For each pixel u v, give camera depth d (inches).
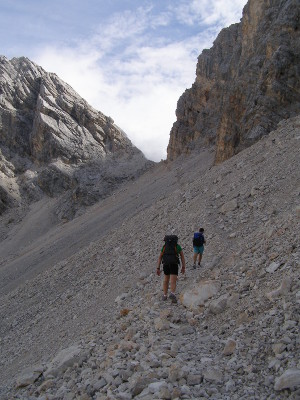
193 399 225.1
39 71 5949.8
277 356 243.4
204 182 1151.6
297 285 310.7
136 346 326.3
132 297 565.3
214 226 727.1
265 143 1129.4
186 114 3398.1
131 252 924.6
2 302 1203.2
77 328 570.9
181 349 298.4
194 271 538.0
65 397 293.0
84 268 1067.3
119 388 260.8
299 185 693.9
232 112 1695.4
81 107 5393.7
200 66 3383.4
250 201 757.9
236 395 224.7
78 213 3892.7
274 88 1434.5
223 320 336.8
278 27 1523.1
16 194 4653.1
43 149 5027.1
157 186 2390.5
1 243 3868.1
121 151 5132.9
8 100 5462.6
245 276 400.8
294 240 400.2
